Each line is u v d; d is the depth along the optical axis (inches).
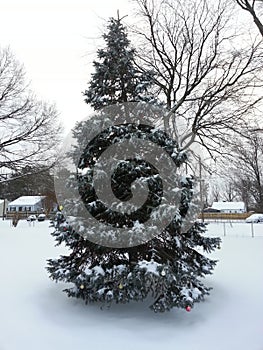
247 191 1369.3
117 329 157.8
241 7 567.5
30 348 139.6
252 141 593.3
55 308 185.8
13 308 186.2
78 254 201.9
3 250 375.2
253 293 214.1
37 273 264.2
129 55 215.2
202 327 160.7
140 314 176.4
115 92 213.8
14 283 235.8
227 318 172.2
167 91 614.9
